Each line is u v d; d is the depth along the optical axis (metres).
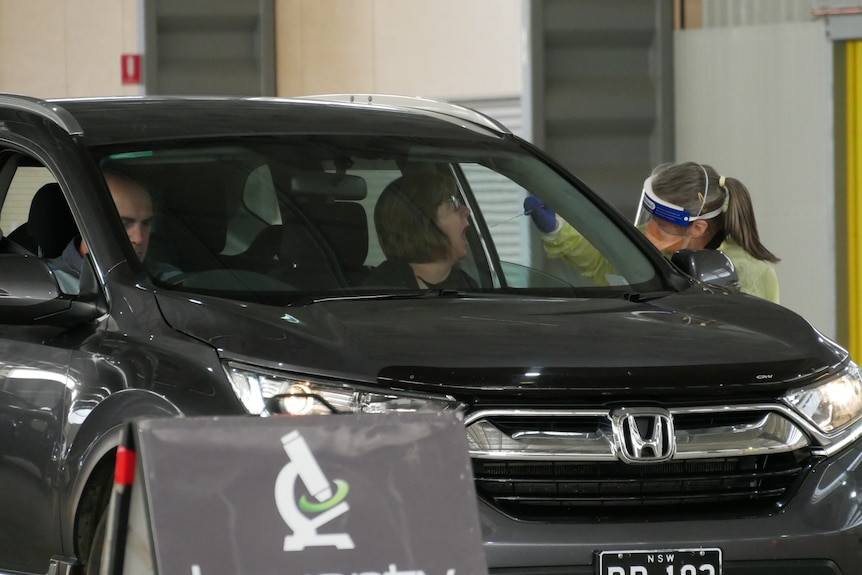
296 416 8.38
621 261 13.97
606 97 34.12
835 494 11.34
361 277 12.71
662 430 10.91
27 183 13.82
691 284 13.95
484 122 15.65
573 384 10.84
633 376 11.00
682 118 34.00
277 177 13.37
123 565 8.31
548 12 33.84
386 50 37.47
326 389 10.56
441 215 13.58
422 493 8.46
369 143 14.27
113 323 11.77
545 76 33.97
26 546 12.02
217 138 13.69
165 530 8.07
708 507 11.15
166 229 12.52
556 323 11.75
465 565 8.44
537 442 10.73
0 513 12.25
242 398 10.59
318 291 12.36
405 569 8.38
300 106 14.95
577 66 34.09
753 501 11.32
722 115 33.62
